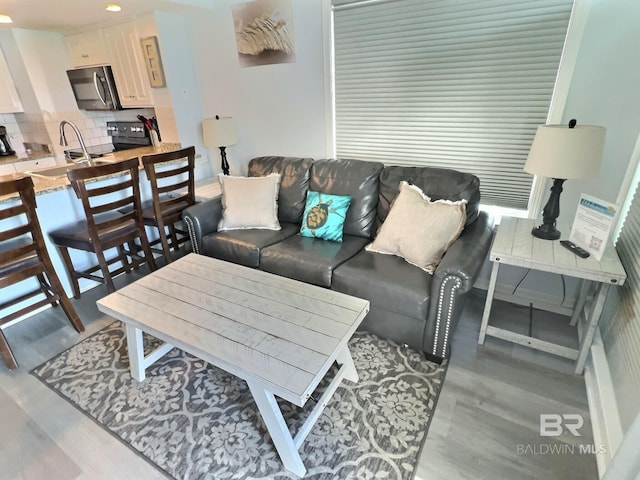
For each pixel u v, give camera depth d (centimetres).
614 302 179
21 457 148
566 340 204
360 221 251
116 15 308
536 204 227
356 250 230
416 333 192
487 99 222
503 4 200
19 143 415
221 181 280
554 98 200
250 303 169
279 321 155
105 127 435
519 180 230
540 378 179
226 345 141
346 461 142
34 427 162
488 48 212
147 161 253
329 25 256
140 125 396
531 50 201
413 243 201
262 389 129
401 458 142
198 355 143
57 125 390
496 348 201
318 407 154
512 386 175
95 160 325
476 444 147
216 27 308
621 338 157
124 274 304
